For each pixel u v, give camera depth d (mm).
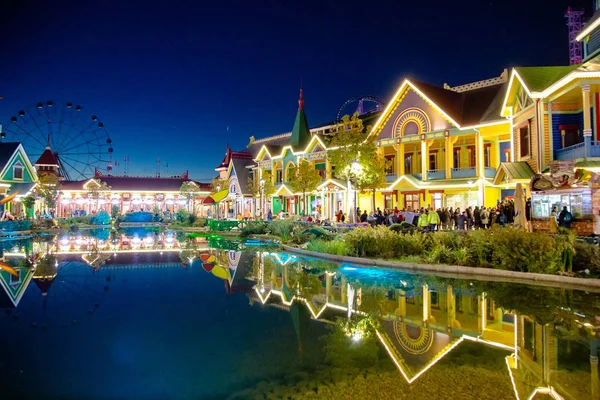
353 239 19656
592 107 21234
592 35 24516
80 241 32625
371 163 30578
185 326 8922
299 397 5562
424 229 23281
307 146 46125
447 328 8695
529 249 14562
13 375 6328
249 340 7953
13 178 53406
